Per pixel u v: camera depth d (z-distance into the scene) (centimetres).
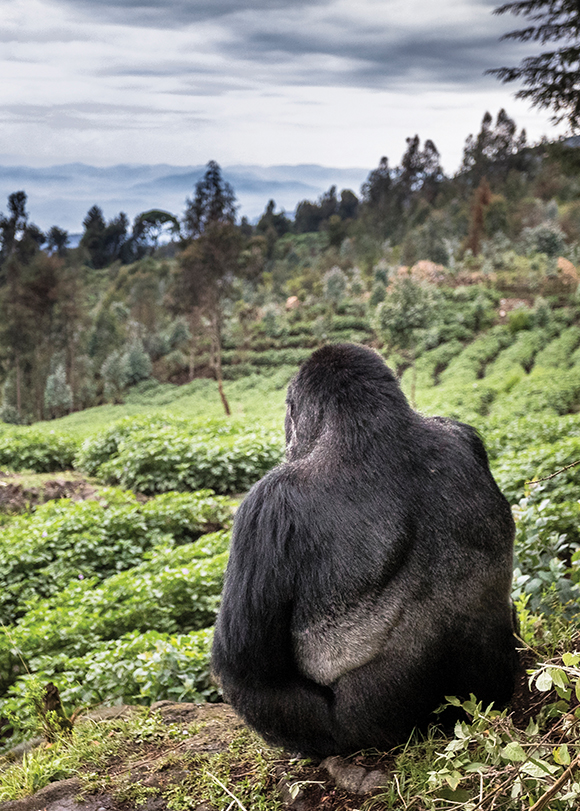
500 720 220
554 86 1892
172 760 313
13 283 8456
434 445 241
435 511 230
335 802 250
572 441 1025
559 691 206
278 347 7244
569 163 2267
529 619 355
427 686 237
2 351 8425
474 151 15375
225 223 5988
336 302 7862
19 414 7544
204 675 476
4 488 1254
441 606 231
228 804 272
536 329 5547
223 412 5134
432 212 12400
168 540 943
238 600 233
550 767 188
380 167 16262
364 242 12494
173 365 7462
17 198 14612
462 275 7312
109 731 363
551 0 1867
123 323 10344
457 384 4178
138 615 652
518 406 2673
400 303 3606
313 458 243
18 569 852
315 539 228
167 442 1298
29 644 606
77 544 884
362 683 237
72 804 290
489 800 211
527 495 531
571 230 9062
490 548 237
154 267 14450
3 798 311
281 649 235
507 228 9294
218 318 6006
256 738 317
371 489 230
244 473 1232
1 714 509
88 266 18600
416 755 243
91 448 1473
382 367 256
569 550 552
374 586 226
